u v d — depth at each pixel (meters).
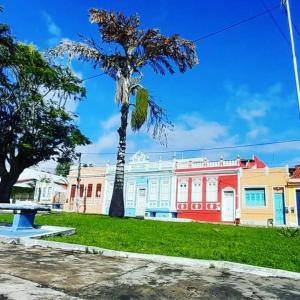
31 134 27.06
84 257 7.74
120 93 21.77
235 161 37.66
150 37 21.77
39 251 8.30
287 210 33.69
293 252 8.91
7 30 24.16
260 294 5.32
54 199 56.09
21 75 26.50
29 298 4.48
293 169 36.44
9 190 27.91
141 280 5.81
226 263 7.15
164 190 42.22
